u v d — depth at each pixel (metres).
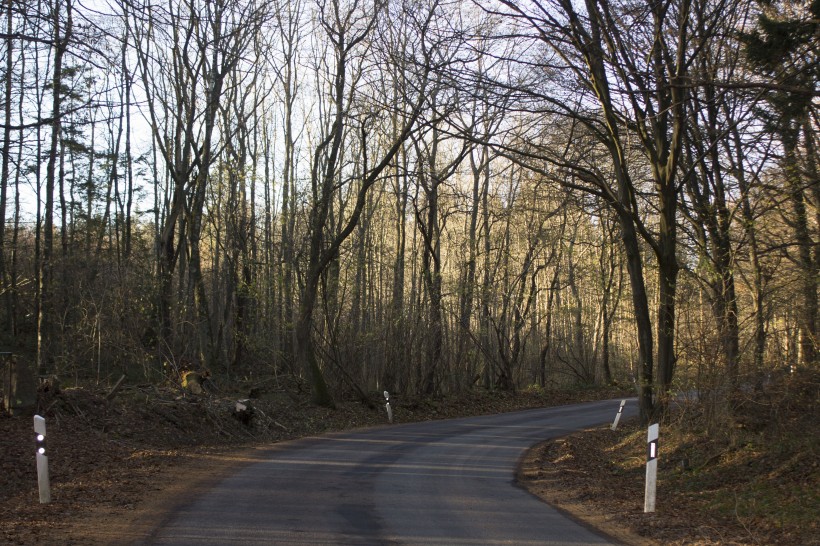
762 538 7.55
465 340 32.06
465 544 6.99
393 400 26.12
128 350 21.72
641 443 15.21
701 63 16.62
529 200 31.30
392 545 6.83
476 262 33.81
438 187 31.75
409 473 11.80
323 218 22.77
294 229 30.31
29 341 31.91
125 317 21.88
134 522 7.57
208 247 41.38
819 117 15.66
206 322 26.00
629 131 18.42
